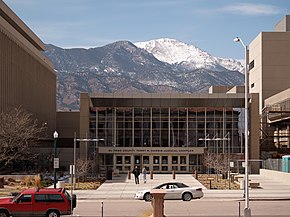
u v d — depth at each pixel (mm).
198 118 78562
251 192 45500
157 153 75812
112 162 76125
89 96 77688
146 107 78688
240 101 78188
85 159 66625
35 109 93312
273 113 84062
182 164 75875
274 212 31859
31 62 90875
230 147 77812
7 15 83438
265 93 94375
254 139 77312
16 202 28562
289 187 50969
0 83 71125
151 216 26094
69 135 108812
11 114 68250
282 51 94500
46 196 28750
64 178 59750
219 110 78438
